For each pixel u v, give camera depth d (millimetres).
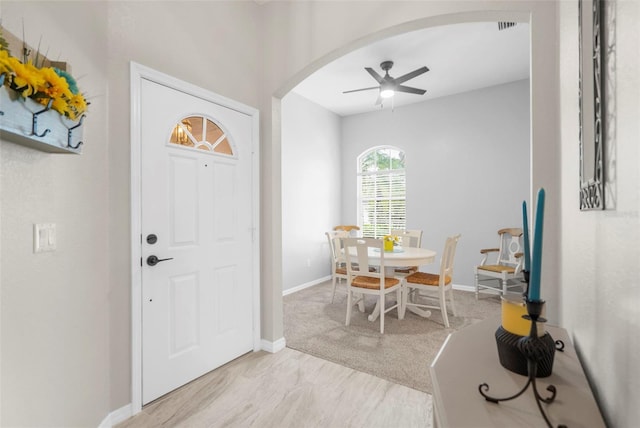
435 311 3570
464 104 4570
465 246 4570
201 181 2133
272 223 2537
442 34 3057
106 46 1635
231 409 1787
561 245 1237
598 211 651
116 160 1688
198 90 2092
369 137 5438
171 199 1955
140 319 1784
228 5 2324
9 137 958
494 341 914
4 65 832
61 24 1339
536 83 1462
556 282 1345
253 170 2514
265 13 2574
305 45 2328
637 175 440
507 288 4094
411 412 1762
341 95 4711
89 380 1492
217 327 2225
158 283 1881
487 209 4414
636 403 443
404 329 3000
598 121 602
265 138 2564
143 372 1798
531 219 1456
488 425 544
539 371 702
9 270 1070
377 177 5449
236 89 2375
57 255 1306
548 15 1459
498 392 646
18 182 1108
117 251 1691
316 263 5039
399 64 3688
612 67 545
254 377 2115
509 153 4262
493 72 3926
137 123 1775
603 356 608
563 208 1177
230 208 2326
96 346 1547
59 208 1317
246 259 2447
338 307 3740
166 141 1929
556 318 1343
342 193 5672
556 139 1377
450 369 746
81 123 1216
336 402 1851
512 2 1557
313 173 5004
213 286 2203
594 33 627
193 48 2082
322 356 2424
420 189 4941
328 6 2203
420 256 3170
